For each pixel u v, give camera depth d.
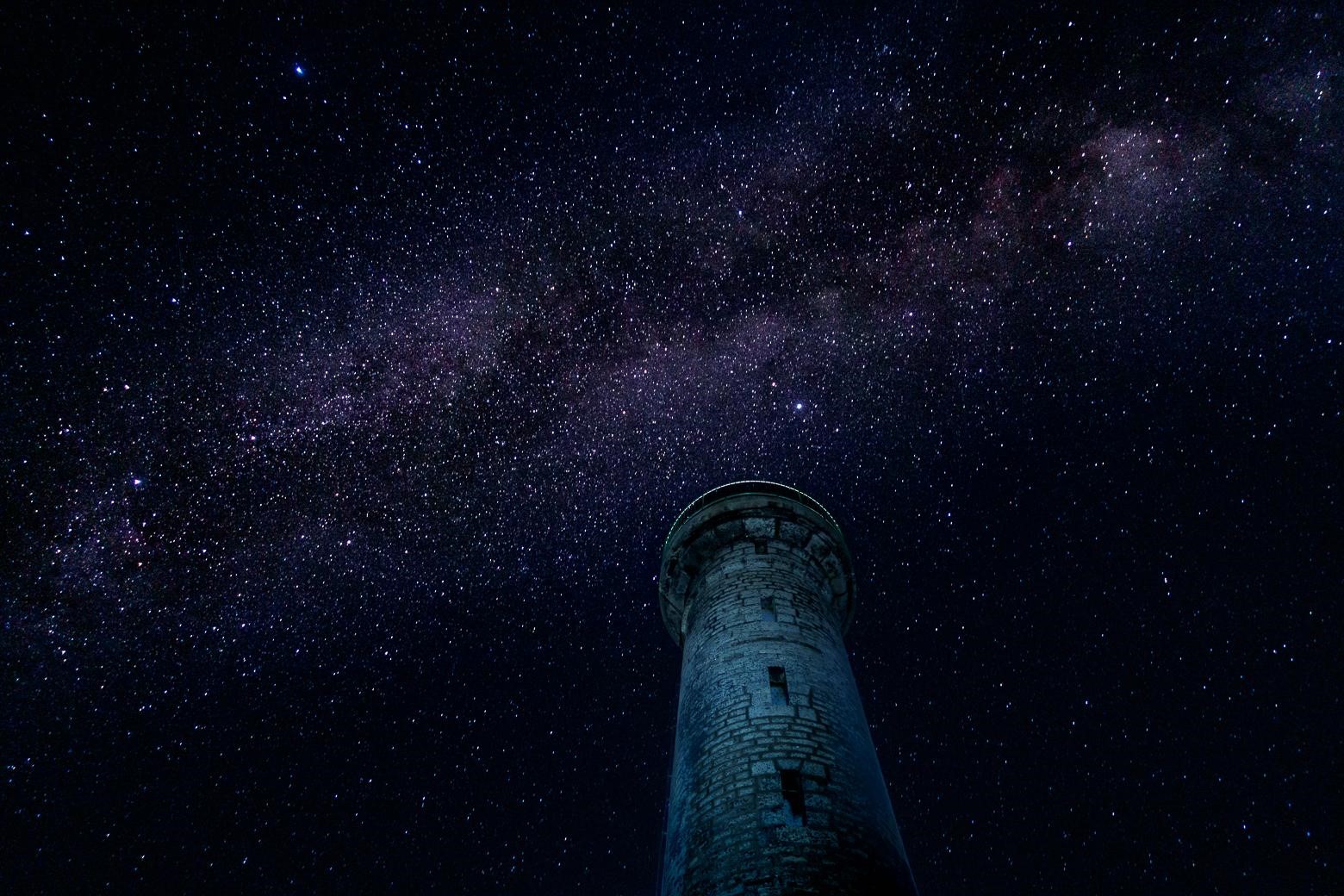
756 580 14.24
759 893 9.21
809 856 9.51
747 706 11.54
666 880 10.42
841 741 11.27
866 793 10.66
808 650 12.78
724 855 9.75
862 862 9.62
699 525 15.62
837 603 15.56
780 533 15.36
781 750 10.83
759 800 10.20
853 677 13.23
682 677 13.33
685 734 11.91
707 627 13.56
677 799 11.16
